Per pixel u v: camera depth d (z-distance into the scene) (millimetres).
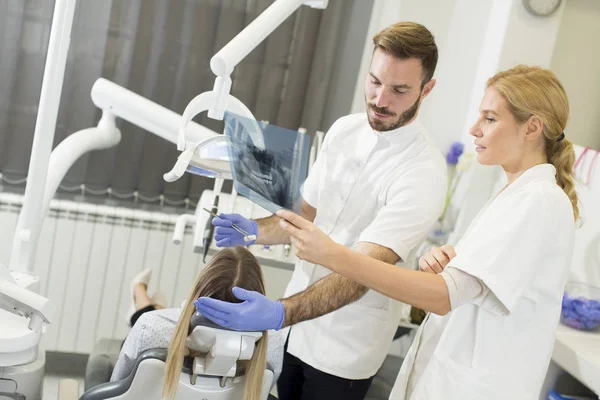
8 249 2979
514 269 1614
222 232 1979
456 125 3207
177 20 2967
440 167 2035
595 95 3184
